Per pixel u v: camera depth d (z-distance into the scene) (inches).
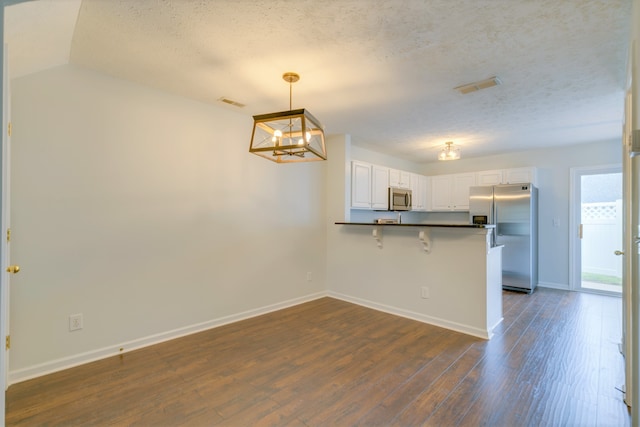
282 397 80.6
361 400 79.3
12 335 86.3
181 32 78.8
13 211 86.5
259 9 69.6
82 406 76.4
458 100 123.4
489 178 222.2
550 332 124.0
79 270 97.6
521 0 66.0
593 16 70.9
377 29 77.1
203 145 127.3
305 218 169.6
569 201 197.9
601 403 77.3
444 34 79.0
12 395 80.5
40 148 90.7
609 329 127.2
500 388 84.2
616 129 161.9
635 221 59.2
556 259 202.2
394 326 131.4
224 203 134.2
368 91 115.3
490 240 127.3
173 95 118.7
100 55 90.6
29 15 63.2
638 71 57.9
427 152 225.6
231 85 111.0
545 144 195.3
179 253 120.1
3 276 42.9
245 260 141.5
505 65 95.1
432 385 85.9
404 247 145.3
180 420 71.8
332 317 143.0
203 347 110.3
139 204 110.1
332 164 181.2
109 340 103.3
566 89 112.1
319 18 72.9
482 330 119.8
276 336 120.5
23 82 88.2
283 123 104.9
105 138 102.7
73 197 96.5
